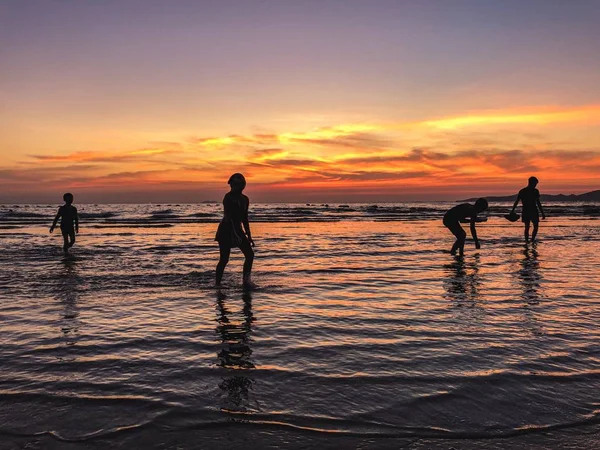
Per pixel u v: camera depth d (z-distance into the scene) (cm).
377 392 294
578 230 1962
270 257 1059
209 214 4675
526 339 410
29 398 285
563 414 264
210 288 669
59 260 996
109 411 267
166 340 410
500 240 1479
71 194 1180
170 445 229
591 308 530
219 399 284
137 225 2597
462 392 294
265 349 385
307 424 251
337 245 1351
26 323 468
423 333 431
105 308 537
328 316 499
